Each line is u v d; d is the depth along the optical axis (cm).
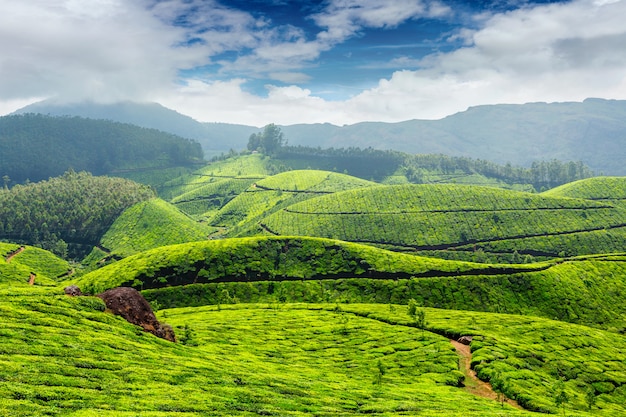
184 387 6081
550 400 10412
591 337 17512
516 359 13112
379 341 14612
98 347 6862
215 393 6156
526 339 16012
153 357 7288
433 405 7981
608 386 13000
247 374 7912
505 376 11275
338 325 16775
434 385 10531
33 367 5388
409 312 17400
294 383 8125
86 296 9219
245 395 6406
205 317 17925
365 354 13250
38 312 7675
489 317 19138
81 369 5800
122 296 9475
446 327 16212
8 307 7412
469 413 7294
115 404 4900
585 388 12656
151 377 6178
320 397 7344
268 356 11925
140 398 5266
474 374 11869
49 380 5141
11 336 6256
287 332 15538
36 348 6072
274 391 7106
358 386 9181
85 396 4941
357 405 7281
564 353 14962
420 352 13312
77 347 6562
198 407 5353
